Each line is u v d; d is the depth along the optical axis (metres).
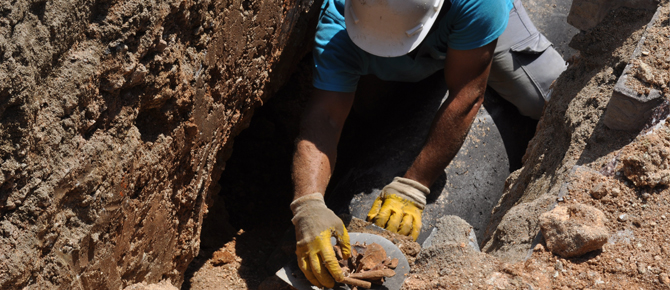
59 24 1.62
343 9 3.57
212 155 3.01
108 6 1.84
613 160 2.52
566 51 4.71
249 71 3.19
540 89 4.28
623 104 2.51
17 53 1.48
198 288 3.42
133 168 2.15
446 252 2.37
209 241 3.80
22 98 1.51
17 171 1.57
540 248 2.30
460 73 3.49
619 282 2.15
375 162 4.08
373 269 2.76
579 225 2.25
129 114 2.07
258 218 4.24
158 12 2.03
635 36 3.00
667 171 2.38
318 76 3.48
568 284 2.17
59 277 1.79
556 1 4.91
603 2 3.17
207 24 2.46
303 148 3.32
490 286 2.19
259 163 4.67
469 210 3.92
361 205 3.84
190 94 2.44
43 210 1.67
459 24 3.28
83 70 1.75
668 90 2.47
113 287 2.21
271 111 4.94
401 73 3.96
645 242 2.25
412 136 4.13
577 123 2.89
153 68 2.10
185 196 2.82
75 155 1.79
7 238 1.57
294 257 3.42
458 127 3.55
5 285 1.55
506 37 4.23
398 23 3.20
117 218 2.11
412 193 3.61
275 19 3.37
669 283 2.11
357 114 4.88
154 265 2.65
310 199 3.02
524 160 3.71
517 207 2.70
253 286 3.48
